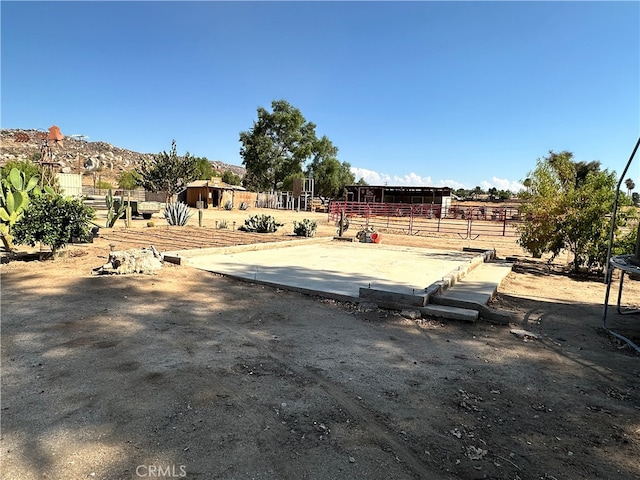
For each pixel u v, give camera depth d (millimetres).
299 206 46344
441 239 18188
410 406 2928
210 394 2934
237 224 21609
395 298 5469
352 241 15258
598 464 2350
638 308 6281
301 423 2617
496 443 2516
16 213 8102
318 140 63938
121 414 2607
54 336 3973
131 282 6324
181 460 2172
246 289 6383
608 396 3271
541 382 3477
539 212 10250
